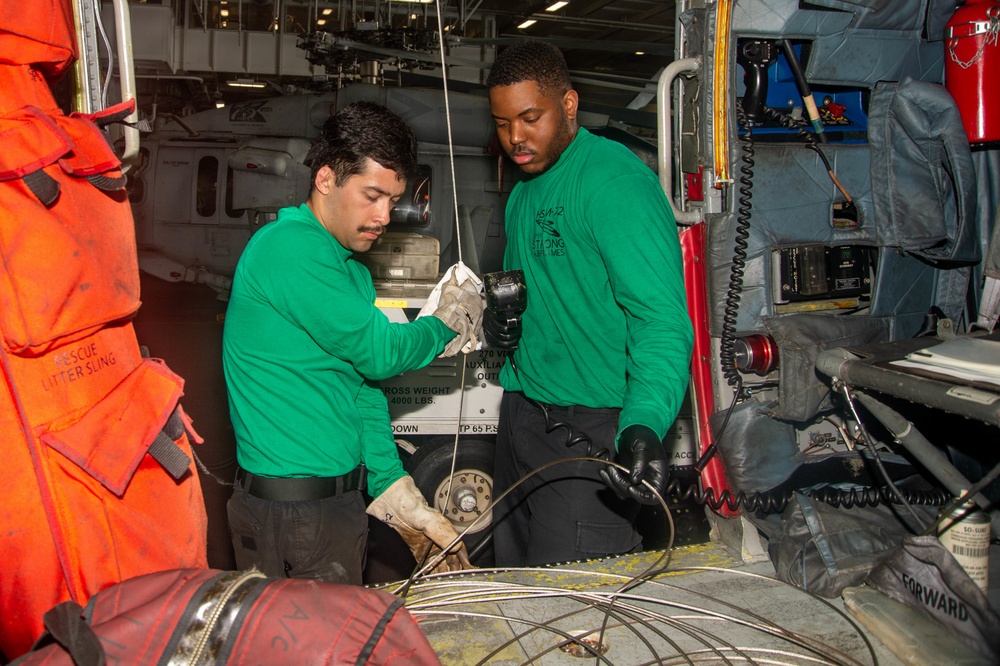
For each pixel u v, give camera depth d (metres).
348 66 8.37
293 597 1.43
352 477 2.35
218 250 10.02
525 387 2.79
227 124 9.82
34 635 1.60
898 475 2.88
